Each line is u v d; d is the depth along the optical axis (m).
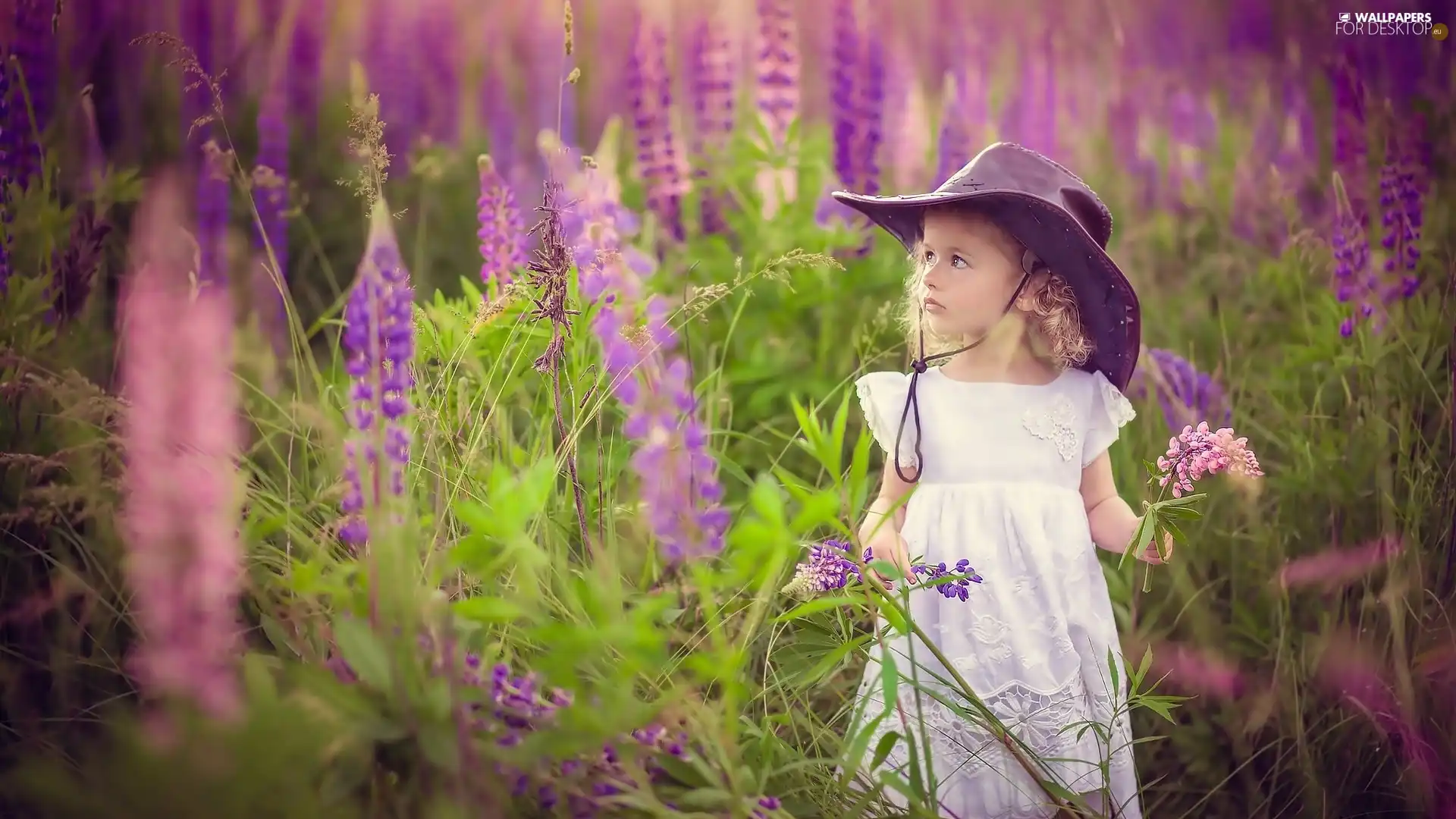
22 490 1.88
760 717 1.85
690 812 1.44
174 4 3.16
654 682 1.60
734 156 3.44
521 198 3.56
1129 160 4.34
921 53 4.88
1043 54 4.89
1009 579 1.92
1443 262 2.78
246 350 2.16
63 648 1.81
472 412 1.95
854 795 1.59
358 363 1.44
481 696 1.40
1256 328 3.19
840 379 2.76
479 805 1.30
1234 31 4.43
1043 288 2.03
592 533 1.96
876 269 3.00
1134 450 2.67
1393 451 2.46
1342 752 2.12
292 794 1.28
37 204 2.22
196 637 1.40
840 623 1.73
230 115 3.34
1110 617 1.98
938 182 3.50
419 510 1.73
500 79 4.62
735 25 4.03
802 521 1.43
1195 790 2.13
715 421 2.43
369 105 1.74
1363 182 3.17
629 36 3.83
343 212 3.45
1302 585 2.40
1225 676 2.26
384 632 1.37
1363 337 2.55
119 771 1.25
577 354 1.92
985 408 2.03
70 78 2.71
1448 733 2.11
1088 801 1.86
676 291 2.87
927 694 1.71
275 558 1.75
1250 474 1.79
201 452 1.56
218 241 2.59
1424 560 2.27
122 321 1.94
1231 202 3.85
